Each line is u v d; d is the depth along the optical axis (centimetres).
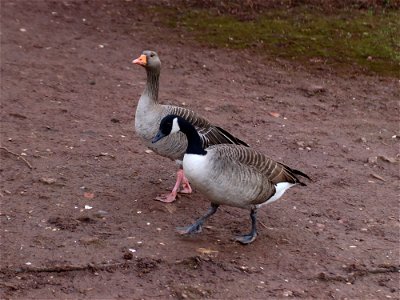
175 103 1530
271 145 1360
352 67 1892
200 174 856
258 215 1051
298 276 881
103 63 1777
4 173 1108
